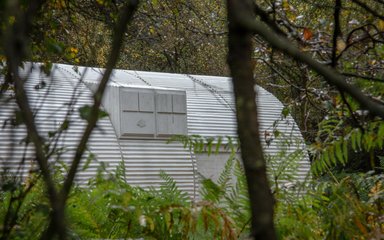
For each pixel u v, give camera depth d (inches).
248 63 68.1
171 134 554.9
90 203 170.9
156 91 557.3
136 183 529.3
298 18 195.6
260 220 63.2
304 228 165.3
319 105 221.5
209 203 155.8
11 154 98.8
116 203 167.5
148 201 174.4
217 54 635.5
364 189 204.4
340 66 151.3
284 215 168.9
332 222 165.0
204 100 652.7
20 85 70.3
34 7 80.3
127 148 541.0
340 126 185.2
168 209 156.1
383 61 157.8
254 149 65.0
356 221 159.9
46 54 154.6
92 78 543.5
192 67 698.8
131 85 557.0
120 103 542.0
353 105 158.2
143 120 546.3
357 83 151.9
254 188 64.2
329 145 177.2
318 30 159.5
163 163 551.2
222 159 583.8
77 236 165.2
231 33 68.7
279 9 167.0
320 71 64.7
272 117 622.2
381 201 173.0
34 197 154.3
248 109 66.3
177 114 560.1
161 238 171.3
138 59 792.9
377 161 590.9
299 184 174.7
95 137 529.3
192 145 169.5
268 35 65.2
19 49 70.6
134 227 173.5
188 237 172.7
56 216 66.3
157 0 261.4
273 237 63.1
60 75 533.0
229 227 156.9
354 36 184.7
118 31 75.4
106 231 176.2
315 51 150.9
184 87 660.1
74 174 72.8
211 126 619.5
